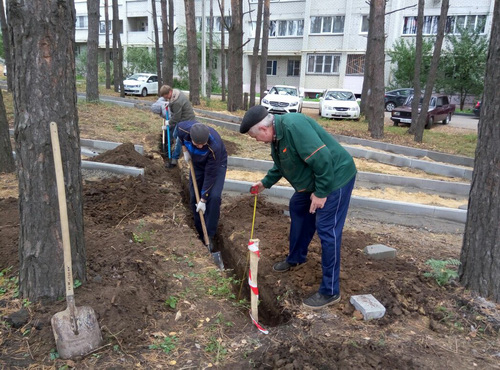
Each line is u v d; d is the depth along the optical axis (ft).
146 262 11.90
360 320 10.11
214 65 112.98
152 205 18.15
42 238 9.25
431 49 83.46
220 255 15.94
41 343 8.48
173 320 9.77
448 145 40.04
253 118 9.95
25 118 8.73
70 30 8.93
